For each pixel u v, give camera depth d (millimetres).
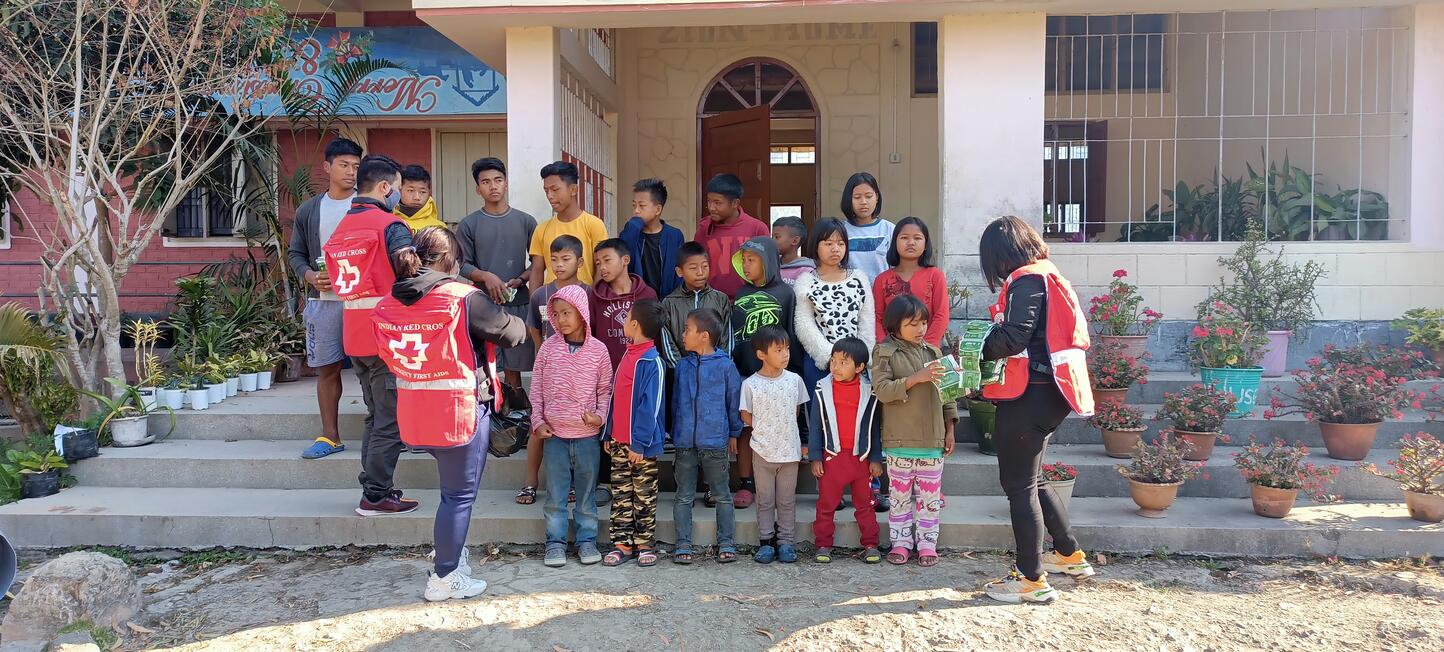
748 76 8867
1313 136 6414
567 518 4277
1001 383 3561
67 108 5781
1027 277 3543
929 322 4445
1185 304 5996
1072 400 3449
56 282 5617
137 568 4199
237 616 3604
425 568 4141
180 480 4996
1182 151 6816
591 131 7324
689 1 5414
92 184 5613
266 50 6570
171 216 8859
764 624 3473
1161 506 4379
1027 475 3633
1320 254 5902
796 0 5375
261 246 8312
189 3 5789
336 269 4188
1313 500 4469
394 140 9172
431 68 8469
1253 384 5215
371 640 3357
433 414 3510
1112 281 5988
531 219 5273
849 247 4797
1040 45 5551
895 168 8727
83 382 5730
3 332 5312
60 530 4453
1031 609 3596
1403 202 5934
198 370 5949
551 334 4512
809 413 4195
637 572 4066
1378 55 6012
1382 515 4402
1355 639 3322
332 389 5047
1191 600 3705
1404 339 5820
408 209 5016
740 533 4395
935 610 3590
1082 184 6660
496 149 9242
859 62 8727
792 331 4562
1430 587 3824
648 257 4949
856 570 4078
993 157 5605
